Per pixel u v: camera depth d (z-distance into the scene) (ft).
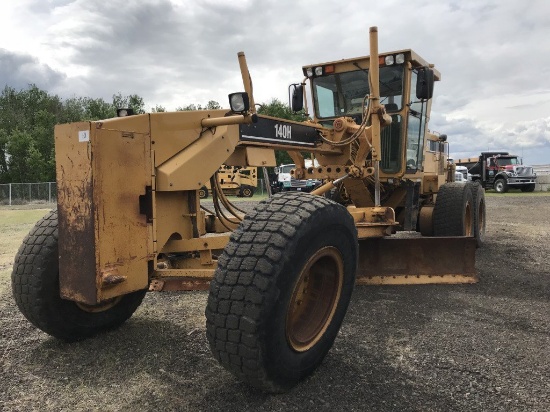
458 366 10.71
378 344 12.09
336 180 18.24
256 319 8.28
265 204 9.75
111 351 11.65
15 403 9.16
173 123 10.93
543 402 9.09
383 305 15.40
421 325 13.52
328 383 9.87
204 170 11.39
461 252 17.88
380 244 17.78
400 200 23.29
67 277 9.69
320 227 9.51
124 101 184.34
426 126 24.49
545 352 11.50
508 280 18.53
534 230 33.99
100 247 9.38
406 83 21.39
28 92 187.11
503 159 98.02
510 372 10.39
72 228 9.55
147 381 10.02
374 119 17.72
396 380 10.03
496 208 53.62
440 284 17.72
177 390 9.61
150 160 10.40
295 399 9.19
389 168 21.97
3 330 13.21
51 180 141.08
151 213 10.45
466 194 24.14
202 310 15.07
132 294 13.24
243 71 14.35
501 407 8.91
